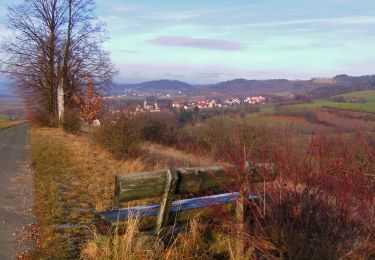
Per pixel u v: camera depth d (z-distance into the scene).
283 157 3.89
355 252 3.49
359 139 3.75
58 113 34.03
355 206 3.58
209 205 4.65
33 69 36.84
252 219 4.36
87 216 6.27
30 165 12.66
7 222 6.15
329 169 3.72
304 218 3.64
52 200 7.30
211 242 4.64
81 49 36.34
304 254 3.54
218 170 4.39
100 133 14.05
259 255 4.20
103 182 8.98
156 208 4.55
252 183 4.20
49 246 4.99
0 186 9.09
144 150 13.81
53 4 35.53
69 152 14.31
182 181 4.20
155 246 4.25
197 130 19.45
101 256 4.22
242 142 4.38
